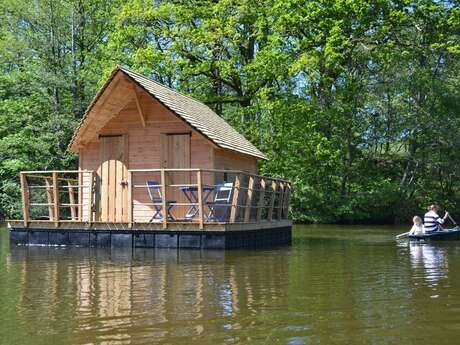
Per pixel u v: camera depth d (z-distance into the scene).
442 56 33.88
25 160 32.34
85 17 35.66
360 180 34.56
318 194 32.56
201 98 32.78
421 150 34.28
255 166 21.05
